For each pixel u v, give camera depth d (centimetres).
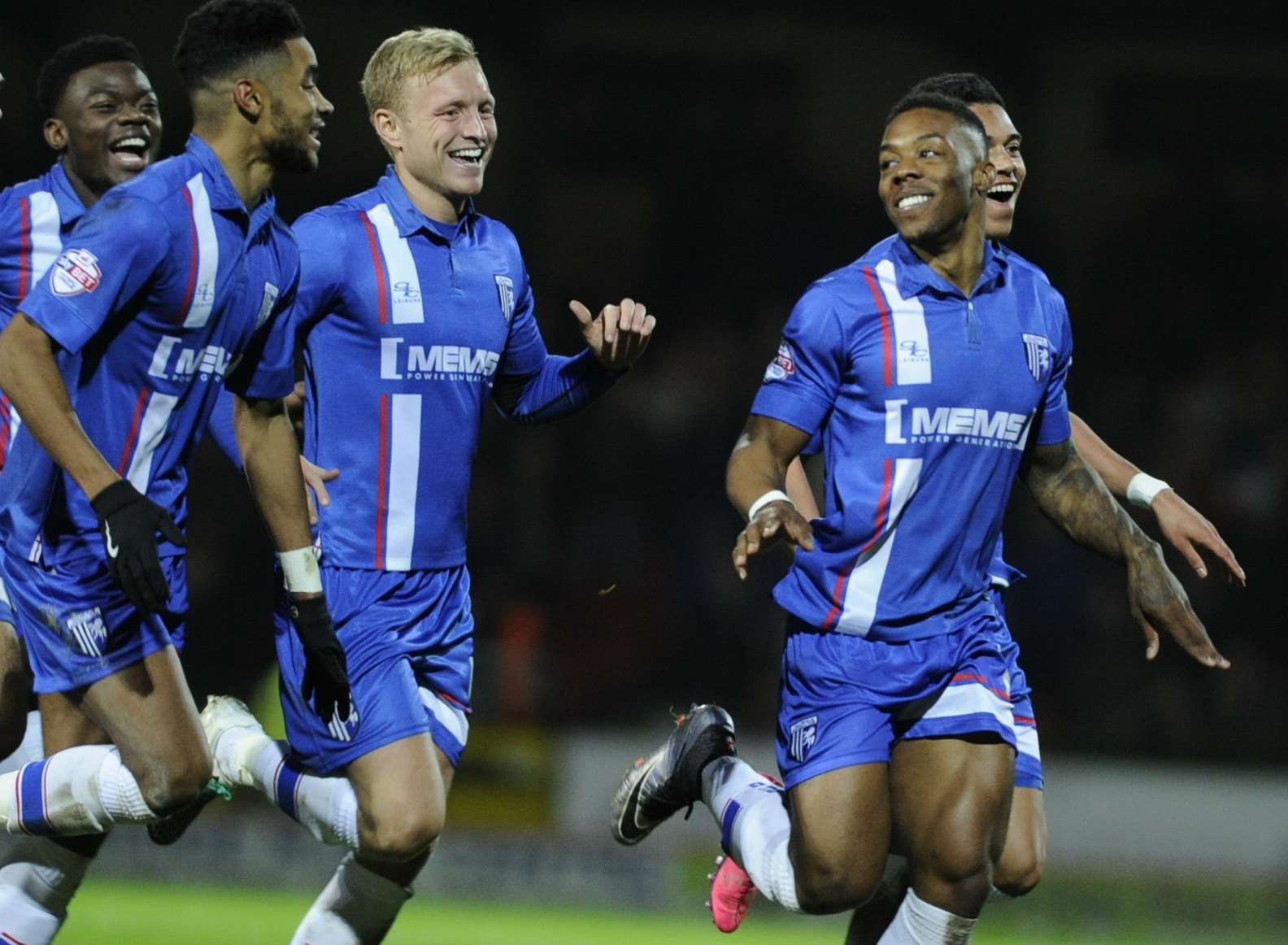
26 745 1975
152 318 1567
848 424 1717
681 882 3875
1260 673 5141
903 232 1692
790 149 6569
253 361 1672
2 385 1508
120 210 1531
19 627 1752
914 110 1698
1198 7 6253
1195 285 6372
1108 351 6216
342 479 1762
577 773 4222
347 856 1794
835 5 6331
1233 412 6009
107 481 1483
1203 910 3800
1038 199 6525
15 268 1903
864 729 1708
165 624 1686
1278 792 4047
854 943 1903
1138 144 6538
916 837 1708
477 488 5609
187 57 1587
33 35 6169
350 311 1747
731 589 5431
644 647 5312
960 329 1692
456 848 3903
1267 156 6538
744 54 6569
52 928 1708
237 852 3847
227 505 5341
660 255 6425
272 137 1596
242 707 1941
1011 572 1906
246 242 1599
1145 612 1795
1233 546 5581
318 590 1691
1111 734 4922
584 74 6569
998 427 1709
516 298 1847
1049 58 6512
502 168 6500
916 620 1725
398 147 1788
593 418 5853
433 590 1795
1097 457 1977
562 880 3897
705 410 5978
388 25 6356
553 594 5431
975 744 1703
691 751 1933
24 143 6175
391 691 1728
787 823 1800
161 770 1602
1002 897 1869
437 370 1767
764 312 6303
